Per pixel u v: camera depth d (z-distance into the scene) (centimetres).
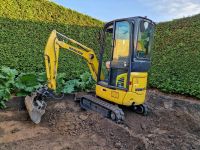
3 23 1180
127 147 584
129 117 735
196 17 1401
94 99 751
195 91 1050
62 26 1366
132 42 669
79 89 935
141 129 693
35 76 830
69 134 625
